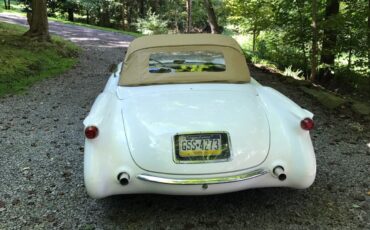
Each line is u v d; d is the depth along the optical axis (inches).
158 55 132.3
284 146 104.7
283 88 303.3
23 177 140.9
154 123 105.3
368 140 177.3
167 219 111.5
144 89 124.4
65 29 831.1
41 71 362.3
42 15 501.0
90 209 117.9
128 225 109.0
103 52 523.8
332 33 325.4
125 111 111.5
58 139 183.0
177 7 1235.2
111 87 139.3
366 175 137.6
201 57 132.7
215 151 100.8
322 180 133.6
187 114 107.7
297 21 346.6
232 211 114.7
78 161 155.9
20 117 222.1
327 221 108.2
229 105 112.5
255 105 114.5
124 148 101.9
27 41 470.6
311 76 333.1
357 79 326.0
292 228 105.3
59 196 126.3
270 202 119.3
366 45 312.8
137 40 142.6
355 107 233.0
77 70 383.6
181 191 99.6
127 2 1304.1
